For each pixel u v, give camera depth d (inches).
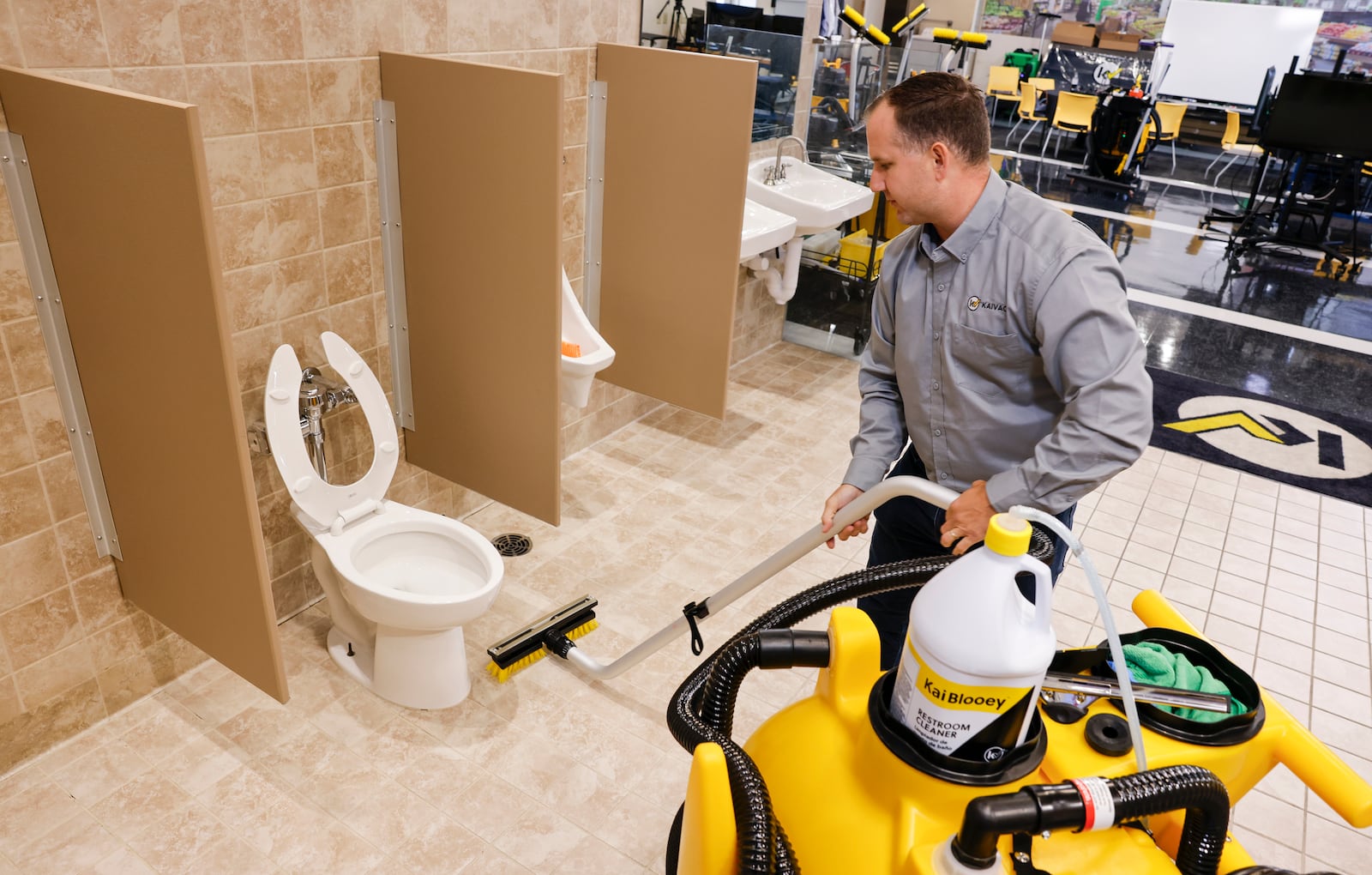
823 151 172.6
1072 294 59.3
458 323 100.3
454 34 99.1
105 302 69.6
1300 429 171.3
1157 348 207.2
